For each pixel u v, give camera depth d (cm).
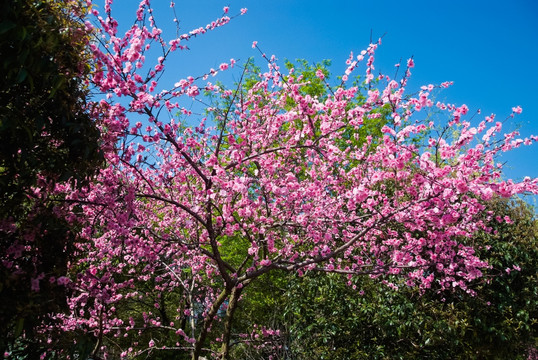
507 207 758
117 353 859
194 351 628
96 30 358
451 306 637
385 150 419
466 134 373
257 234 564
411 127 407
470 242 689
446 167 398
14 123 268
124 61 387
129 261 675
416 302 647
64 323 568
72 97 311
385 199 508
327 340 650
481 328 656
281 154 641
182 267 872
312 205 555
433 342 600
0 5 254
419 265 514
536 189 373
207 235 555
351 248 648
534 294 685
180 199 629
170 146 597
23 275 299
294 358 673
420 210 440
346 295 666
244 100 621
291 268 505
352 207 470
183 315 958
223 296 592
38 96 294
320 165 639
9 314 282
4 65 260
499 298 670
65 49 303
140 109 395
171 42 415
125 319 971
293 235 590
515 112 413
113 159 421
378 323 623
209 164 434
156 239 605
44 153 313
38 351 325
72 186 342
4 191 289
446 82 423
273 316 815
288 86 490
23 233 309
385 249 605
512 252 702
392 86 417
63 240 333
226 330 642
